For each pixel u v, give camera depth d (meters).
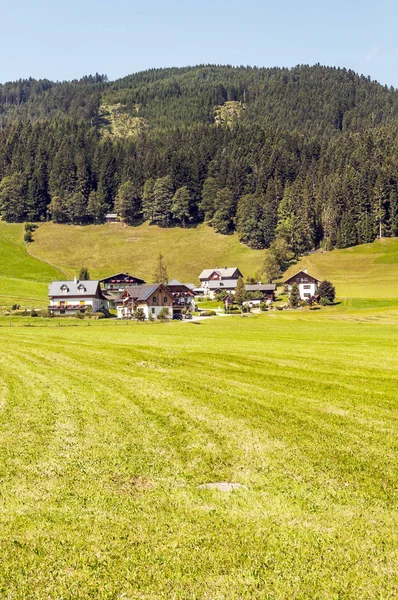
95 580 7.81
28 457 13.72
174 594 7.43
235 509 10.28
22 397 21.30
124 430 16.17
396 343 40.22
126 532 9.34
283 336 50.28
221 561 8.27
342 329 60.62
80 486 11.70
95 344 41.28
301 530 9.32
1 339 46.56
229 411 18.12
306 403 19.09
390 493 11.01
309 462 12.95
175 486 11.63
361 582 7.64
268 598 7.29
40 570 8.12
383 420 16.56
